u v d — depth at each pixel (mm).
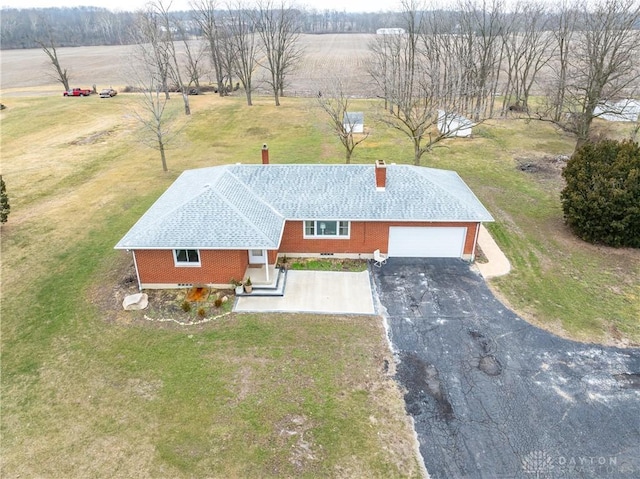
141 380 15211
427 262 22078
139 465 12375
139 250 19219
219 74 67062
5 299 19719
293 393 14539
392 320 17969
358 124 45250
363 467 12227
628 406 14016
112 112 55000
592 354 16172
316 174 23094
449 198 21734
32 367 15938
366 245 22141
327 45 118438
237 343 16766
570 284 20359
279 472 12102
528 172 34406
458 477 12008
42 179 33875
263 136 46156
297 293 19719
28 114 53094
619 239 22953
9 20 155125
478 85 48531
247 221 19344
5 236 25250
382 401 14258
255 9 75875
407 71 48469
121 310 18812
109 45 146875
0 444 13086
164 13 58750
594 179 23047
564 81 44406
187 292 19812
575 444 12859
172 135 45219
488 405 14109
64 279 21156
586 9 45562
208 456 12570
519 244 23828
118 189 31953
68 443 13078
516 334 17188
